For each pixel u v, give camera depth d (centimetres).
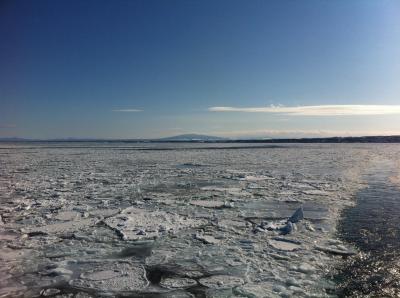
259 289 441
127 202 962
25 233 678
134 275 486
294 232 669
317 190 1125
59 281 468
